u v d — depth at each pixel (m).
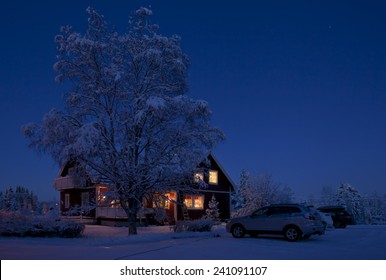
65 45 23.45
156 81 24.02
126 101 23.30
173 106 22.38
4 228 21.33
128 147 22.36
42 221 22.11
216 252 14.94
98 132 21.39
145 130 22.78
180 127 22.80
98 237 23.56
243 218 21.25
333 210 31.39
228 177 41.84
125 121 22.38
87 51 23.02
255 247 16.75
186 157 22.42
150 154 22.78
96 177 23.20
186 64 24.89
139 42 23.94
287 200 39.19
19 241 19.56
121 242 19.02
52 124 21.88
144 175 22.56
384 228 29.83
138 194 23.50
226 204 41.50
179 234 22.20
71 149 21.23
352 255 14.44
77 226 22.73
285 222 19.80
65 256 12.82
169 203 36.41
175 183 23.61
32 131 22.03
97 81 23.42
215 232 24.14
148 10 24.05
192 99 22.88
